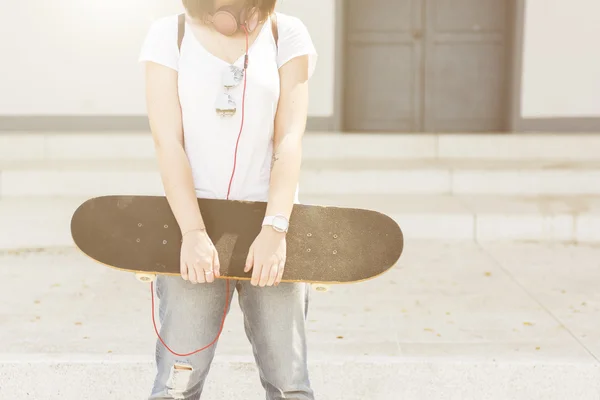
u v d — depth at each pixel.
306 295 1.79
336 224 1.68
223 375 2.59
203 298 1.66
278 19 1.73
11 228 4.46
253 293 1.68
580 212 4.81
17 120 7.12
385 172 5.56
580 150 6.23
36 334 2.95
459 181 5.57
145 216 1.67
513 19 7.38
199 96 1.64
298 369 1.70
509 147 6.27
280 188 1.62
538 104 7.26
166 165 1.62
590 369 2.57
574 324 3.09
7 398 2.60
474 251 4.50
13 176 5.39
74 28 7.03
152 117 1.66
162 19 1.71
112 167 5.64
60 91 7.11
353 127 8.08
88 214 1.67
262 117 1.66
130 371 2.59
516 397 2.59
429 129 8.07
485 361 2.61
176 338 1.67
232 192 1.69
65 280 3.80
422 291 3.62
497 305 3.38
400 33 7.96
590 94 7.21
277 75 1.68
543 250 4.54
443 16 7.92
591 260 4.28
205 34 1.65
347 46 7.98
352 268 1.65
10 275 3.89
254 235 1.64
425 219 4.79
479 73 7.98
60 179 5.43
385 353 2.70
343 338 2.90
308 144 6.27
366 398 2.61
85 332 2.98
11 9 6.99
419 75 8.01
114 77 7.11
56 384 2.60
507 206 5.05
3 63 7.05
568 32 7.15
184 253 1.57
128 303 3.41
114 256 1.63
